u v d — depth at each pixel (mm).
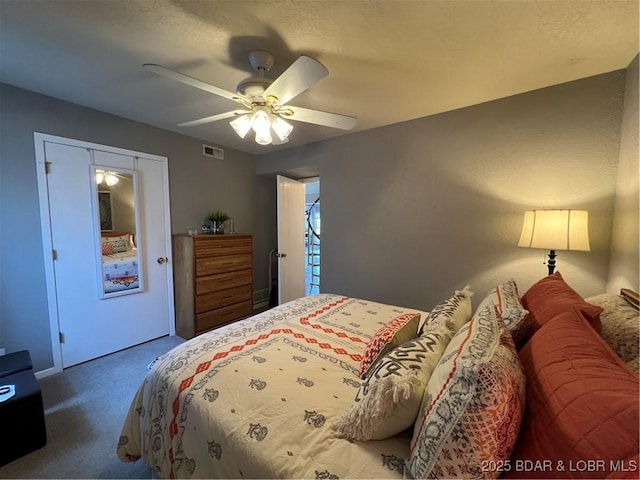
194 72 1944
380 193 3066
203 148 3539
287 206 4125
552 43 1608
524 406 758
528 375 844
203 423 1047
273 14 1389
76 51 1708
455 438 686
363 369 1244
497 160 2375
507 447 681
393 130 2936
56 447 1618
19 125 2193
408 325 1369
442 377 817
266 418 999
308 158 3670
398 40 1590
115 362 2617
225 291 3348
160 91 2230
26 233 2258
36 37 1569
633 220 1667
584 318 986
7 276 2188
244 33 1534
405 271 2947
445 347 1102
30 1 1295
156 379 1317
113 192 2752
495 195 2398
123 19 1425
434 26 1472
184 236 3115
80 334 2574
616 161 1910
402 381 847
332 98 2350
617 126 1896
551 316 1140
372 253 3168
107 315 2752
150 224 3055
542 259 2217
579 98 2020
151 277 3086
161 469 1177
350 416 922
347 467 824
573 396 646
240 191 4055
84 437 1698
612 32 1508
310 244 6086
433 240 2748
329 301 2307
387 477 791
